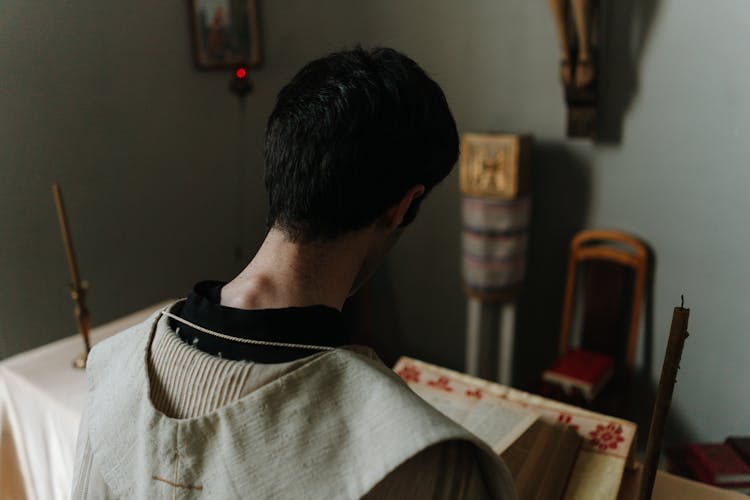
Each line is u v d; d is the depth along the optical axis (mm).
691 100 1922
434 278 2684
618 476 799
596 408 1941
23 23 1766
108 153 2070
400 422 420
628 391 2043
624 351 2264
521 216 2164
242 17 2424
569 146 2209
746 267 1923
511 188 2078
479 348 2373
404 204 509
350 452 424
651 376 2217
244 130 2584
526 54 2207
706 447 1494
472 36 2305
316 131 462
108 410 505
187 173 2385
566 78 2021
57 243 1932
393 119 463
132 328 572
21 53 1772
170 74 2250
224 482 430
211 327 481
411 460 430
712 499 850
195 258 2484
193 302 514
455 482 447
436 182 523
